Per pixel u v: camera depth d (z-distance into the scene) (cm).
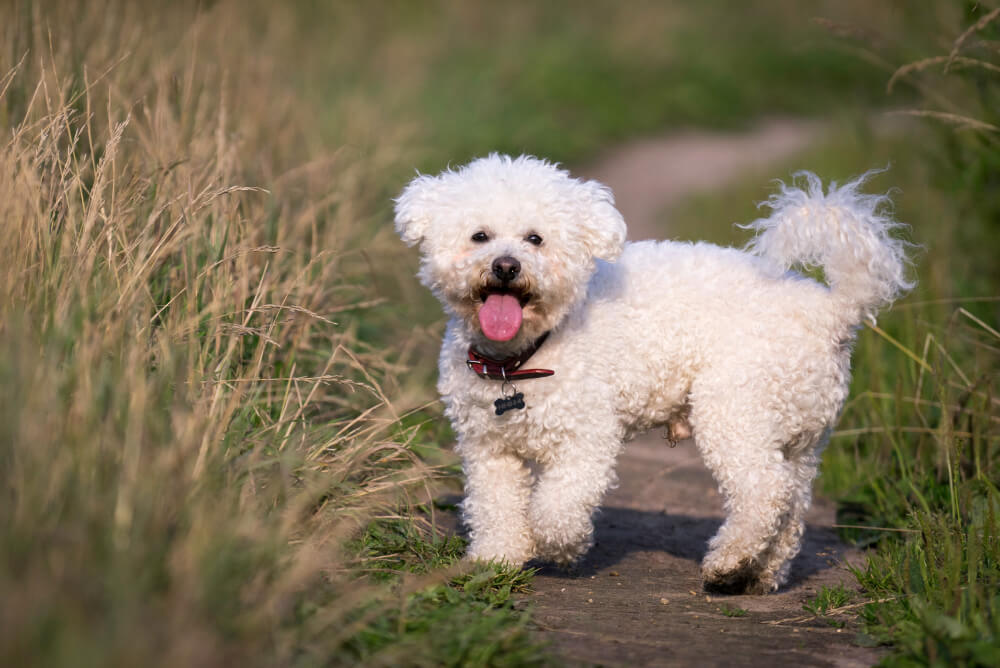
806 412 457
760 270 475
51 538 271
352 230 687
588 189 461
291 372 491
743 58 2489
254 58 740
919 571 418
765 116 2273
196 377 406
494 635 341
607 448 447
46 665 231
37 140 468
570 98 2088
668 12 2714
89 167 496
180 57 651
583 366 441
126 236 453
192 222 475
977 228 719
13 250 388
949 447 486
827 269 452
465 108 1802
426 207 464
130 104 552
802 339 452
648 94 2222
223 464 358
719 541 452
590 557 505
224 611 279
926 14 726
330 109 1008
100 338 358
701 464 720
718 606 431
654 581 470
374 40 1717
